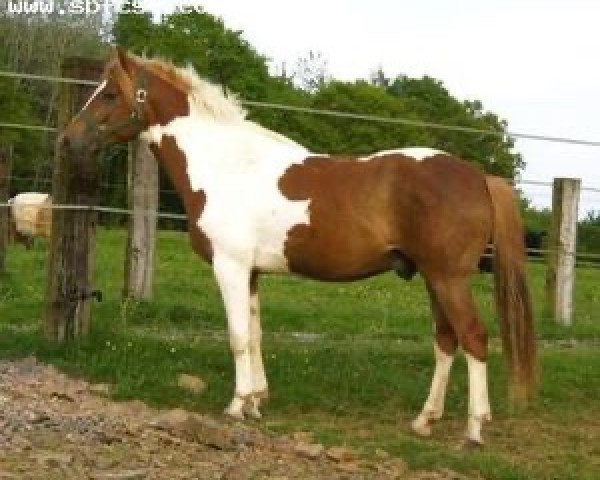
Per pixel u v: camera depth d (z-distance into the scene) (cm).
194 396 798
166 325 1098
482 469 673
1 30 4919
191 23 4662
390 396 857
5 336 902
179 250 2203
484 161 4116
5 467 559
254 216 757
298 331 1173
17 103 4047
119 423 674
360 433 758
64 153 873
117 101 805
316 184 752
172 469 592
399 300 1620
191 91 795
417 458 686
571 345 1188
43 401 728
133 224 1117
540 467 707
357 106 4916
